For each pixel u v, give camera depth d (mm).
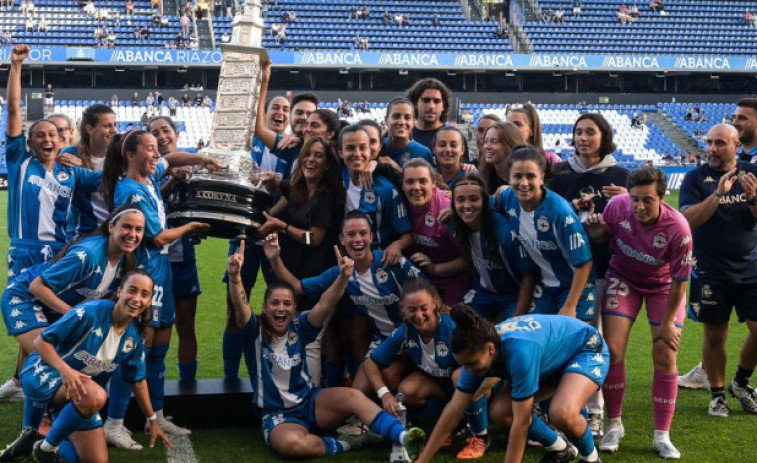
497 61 36438
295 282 5480
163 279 5355
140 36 36750
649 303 5281
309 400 5227
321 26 39344
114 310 4566
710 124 36938
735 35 41031
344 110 34844
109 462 4836
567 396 4387
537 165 4891
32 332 4988
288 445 4887
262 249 6176
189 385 5746
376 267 5406
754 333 5844
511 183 4957
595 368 4531
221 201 5023
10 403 6137
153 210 5160
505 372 4355
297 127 7000
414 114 6812
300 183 5719
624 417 5887
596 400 5422
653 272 5199
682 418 5832
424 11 41906
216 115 5414
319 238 5699
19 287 5102
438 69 36312
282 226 5352
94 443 4629
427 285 4938
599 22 41344
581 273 4992
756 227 5852
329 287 5387
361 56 35625
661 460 4938
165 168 5602
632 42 40000
